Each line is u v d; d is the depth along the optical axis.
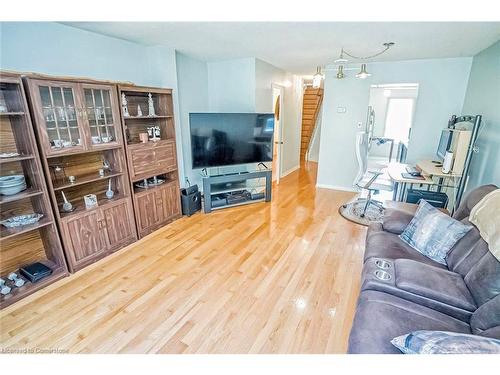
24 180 2.14
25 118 1.98
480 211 1.73
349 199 4.43
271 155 4.18
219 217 3.67
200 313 1.93
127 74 3.09
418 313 1.38
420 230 2.03
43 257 2.45
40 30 2.28
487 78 3.01
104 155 2.84
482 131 2.94
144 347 1.66
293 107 5.89
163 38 2.92
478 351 0.84
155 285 2.24
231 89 4.32
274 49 3.39
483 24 2.31
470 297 1.41
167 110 3.33
